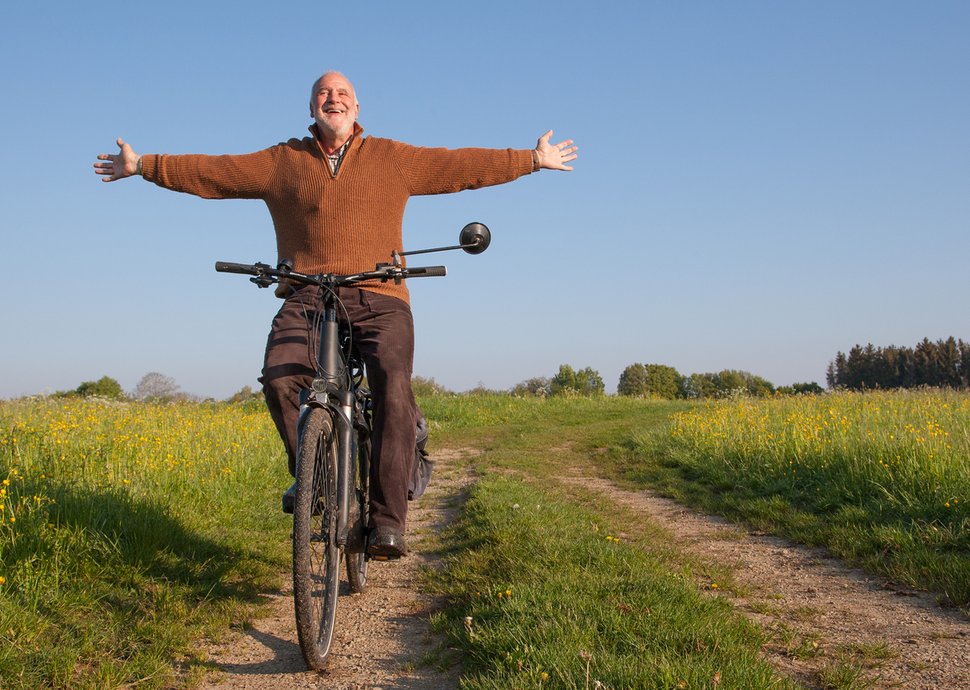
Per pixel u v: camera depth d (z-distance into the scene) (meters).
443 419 20.53
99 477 6.23
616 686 2.69
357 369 3.82
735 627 3.56
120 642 3.38
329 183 3.69
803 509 7.47
